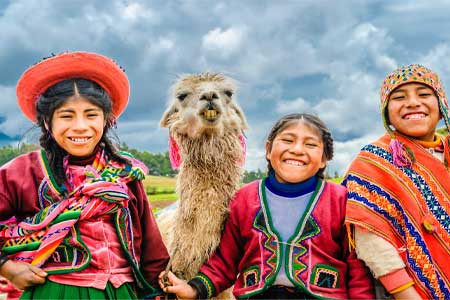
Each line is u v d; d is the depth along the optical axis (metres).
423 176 4.15
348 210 3.99
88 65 3.95
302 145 4.11
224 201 4.55
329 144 4.34
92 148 3.87
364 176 4.17
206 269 4.27
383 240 3.93
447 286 3.96
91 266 3.64
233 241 4.31
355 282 3.98
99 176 3.80
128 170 3.98
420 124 4.22
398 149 4.22
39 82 3.88
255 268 3.99
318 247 3.95
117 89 4.15
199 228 4.41
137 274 3.86
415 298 3.82
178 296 4.07
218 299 4.50
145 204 4.17
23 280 3.49
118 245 3.81
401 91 4.28
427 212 4.05
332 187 4.19
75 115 3.75
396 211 4.09
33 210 3.69
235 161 4.80
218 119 4.66
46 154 3.84
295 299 3.85
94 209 3.65
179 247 4.48
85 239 3.65
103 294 3.60
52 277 3.56
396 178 4.14
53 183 3.71
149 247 4.16
